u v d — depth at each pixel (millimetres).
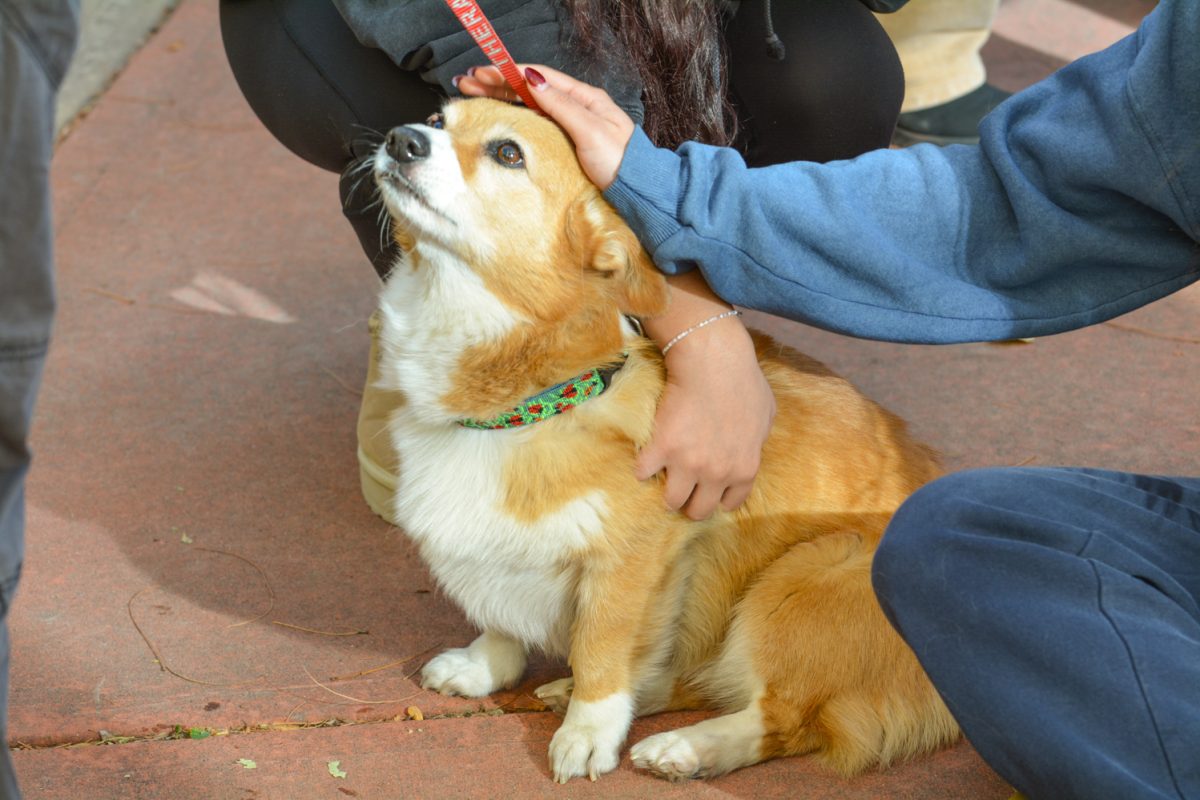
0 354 1242
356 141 2531
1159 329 3549
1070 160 1845
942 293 1954
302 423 3262
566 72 2225
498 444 2193
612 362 2197
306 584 2707
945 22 4195
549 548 2182
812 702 2197
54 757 2188
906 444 2498
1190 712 1510
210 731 2275
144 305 3771
